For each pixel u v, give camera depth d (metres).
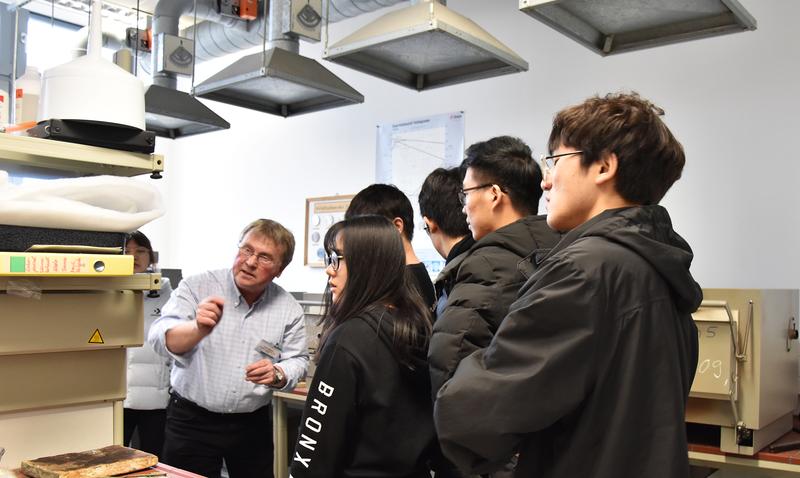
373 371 1.30
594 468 0.93
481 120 3.51
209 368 2.31
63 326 1.42
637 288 0.94
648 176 1.01
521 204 1.57
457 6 3.64
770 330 1.92
